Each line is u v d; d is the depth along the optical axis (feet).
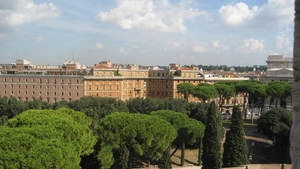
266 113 260.21
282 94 338.54
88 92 431.43
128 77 499.10
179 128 195.11
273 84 366.63
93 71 448.24
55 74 457.68
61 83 430.20
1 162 96.84
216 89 390.21
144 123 159.53
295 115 50.37
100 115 286.46
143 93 526.16
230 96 395.75
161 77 515.50
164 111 210.18
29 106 316.60
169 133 167.94
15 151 102.68
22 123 137.69
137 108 322.14
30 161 97.66
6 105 315.37
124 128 156.46
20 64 640.17
